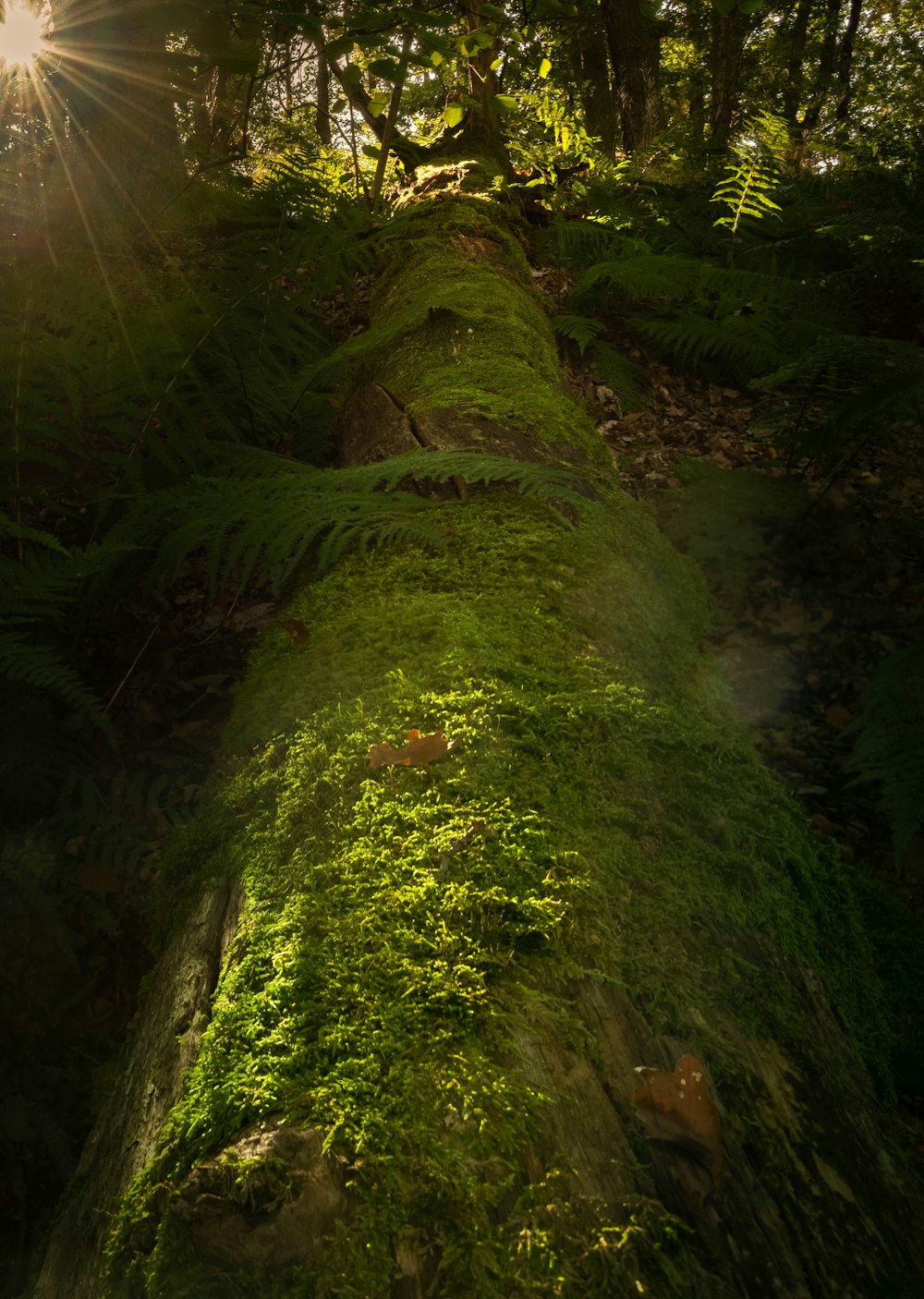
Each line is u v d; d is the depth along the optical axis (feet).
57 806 8.53
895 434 16.29
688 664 9.15
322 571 9.56
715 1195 4.22
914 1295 4.46
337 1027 4.41
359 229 15.69
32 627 9.82
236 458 11.07
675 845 6.29
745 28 49.96
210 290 14.48
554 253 20.43
